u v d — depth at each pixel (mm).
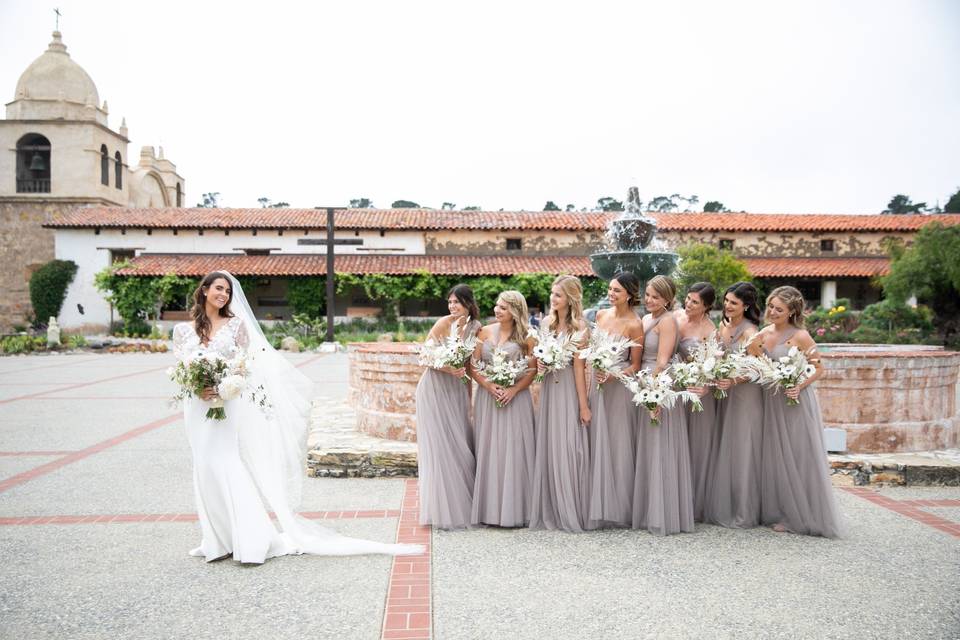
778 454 4637
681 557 4102
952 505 5242
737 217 33094
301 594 3543
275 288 32375
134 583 3686
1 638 3031
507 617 3266
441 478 4672
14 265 33469
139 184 38531
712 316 25469
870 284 31703
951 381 6773
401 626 3166
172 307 31891
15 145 33469
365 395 7125
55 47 35438
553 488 4707
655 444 4539
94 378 14883
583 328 4695
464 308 4867
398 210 34656
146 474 6203
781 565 3961
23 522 4785
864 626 3172
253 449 4250
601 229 32281
